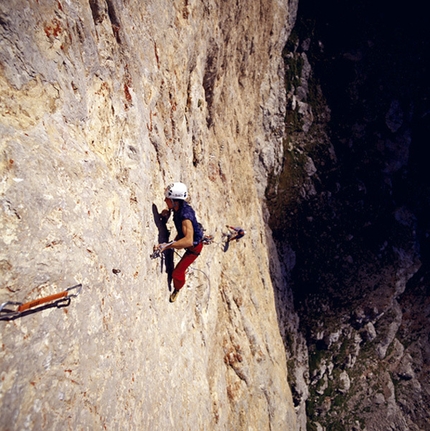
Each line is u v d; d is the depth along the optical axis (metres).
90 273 3.68
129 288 4.61
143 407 4.48
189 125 9.27
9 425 2.45
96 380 3.53
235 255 12.83
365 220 23.61
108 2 5.01
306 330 21.94
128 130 5.33
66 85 3.94
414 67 25.61
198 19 9.25
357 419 22.42
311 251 22.02
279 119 21.62
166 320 6.14
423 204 25.55
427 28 25.98
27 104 3.33
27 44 3.34
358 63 24.08
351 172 23.62
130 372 4.31
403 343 24.62
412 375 23.98
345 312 22.75
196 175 9.66
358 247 23.25
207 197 10.38
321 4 23.44
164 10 7.30
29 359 2.72
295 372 20.67
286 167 21.95
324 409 21.81
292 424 14.44
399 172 25.00
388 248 24.00
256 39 15.99
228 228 11.95
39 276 2.94
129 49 5.57
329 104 23.56
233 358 10.73
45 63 3.58
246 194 15.70
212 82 11.36
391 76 24.92
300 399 20.31
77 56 4.18
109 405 3.68
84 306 3.51
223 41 11.61
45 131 3.49
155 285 5.73
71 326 3.27
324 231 22.39
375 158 24.36
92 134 4.42
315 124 23.09
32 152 3.18
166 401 5.32
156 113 6.71
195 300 8.39
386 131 24.69
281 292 20.61
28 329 2.77
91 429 3.30
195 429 6.36
